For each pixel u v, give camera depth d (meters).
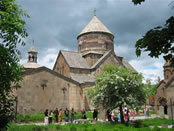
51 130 14.98
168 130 14.20
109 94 18.97
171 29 5.12
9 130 13.22
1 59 6.62
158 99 37.00
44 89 30.30
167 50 5.50
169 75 39.88
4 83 6.75
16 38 6.75
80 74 38.88
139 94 19.31
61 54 41.69
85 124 17.70
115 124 17.52
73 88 33.22
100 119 23.09
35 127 15.06
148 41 5.46
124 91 18.67
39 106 29.30
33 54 63.09
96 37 44.28
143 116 30.44
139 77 19.33
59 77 32.22
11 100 7.00
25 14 7.12
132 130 14.20
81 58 42.78
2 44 6.66
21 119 22.58
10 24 6.64
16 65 7.02
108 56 41.31
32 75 29.56
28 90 28.72
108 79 18.73
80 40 46.03
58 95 31.48
